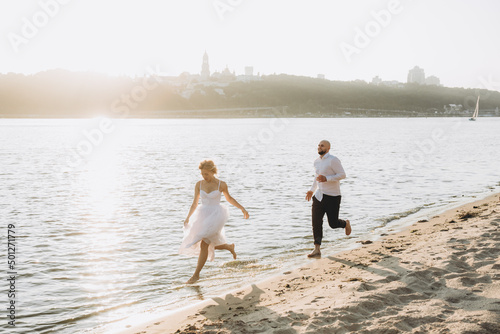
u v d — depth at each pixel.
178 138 68.31
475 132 85.19
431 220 11.09
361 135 75.31
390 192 15.80
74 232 10.23
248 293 6.27
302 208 13.06
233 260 8.04
